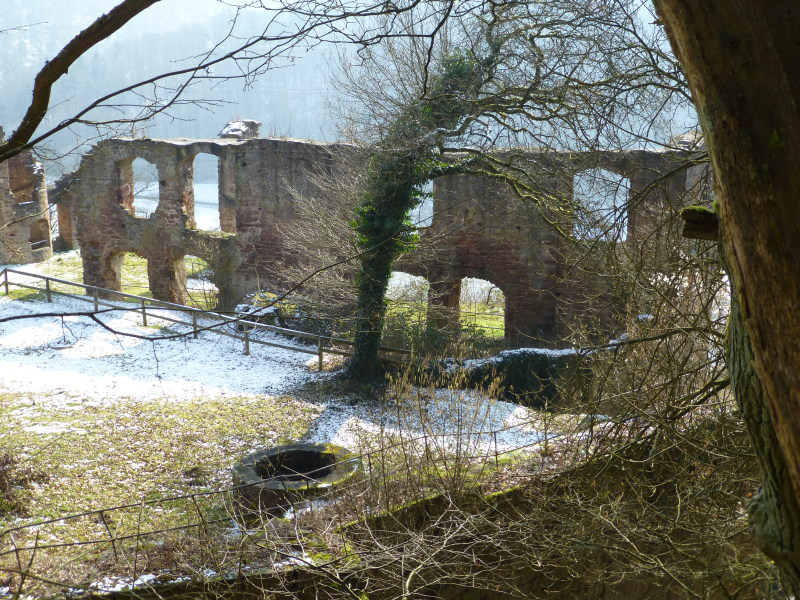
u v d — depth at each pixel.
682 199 7.77
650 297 8.06
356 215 16.38
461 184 21.31
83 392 14.60
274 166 23.00
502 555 8.54
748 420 3.03
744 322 2.69
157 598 6.72
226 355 17.30
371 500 8.46
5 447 11.92
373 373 15.95
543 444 10.41
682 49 2.64
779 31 2.34
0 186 27.98
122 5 4.51
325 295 17.53
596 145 10.25
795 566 2.81
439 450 9.25
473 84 12.94
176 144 23.59
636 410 6.88
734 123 2.47
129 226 24.62
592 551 7.71
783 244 2.41
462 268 21.84
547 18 11.33
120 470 11.38
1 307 19.77
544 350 15.75
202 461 11.80
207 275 26.31
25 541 9.05
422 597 7.82
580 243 10.06
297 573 7.13
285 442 12.56
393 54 14.55
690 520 6.80
